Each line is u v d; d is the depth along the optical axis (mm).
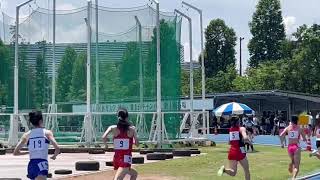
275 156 28219
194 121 35031
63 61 34812
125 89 33406
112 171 20344
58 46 34938
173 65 33281
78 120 33281
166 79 33219
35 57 34906
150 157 25188
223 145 36188
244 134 15766
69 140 32156
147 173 19922
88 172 20219
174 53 33250
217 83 84062
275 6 89938
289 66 72500
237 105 36812
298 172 20062
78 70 34562
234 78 84688
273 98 60125
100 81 33438
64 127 33219
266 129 58625
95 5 33375
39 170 11477
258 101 61906
